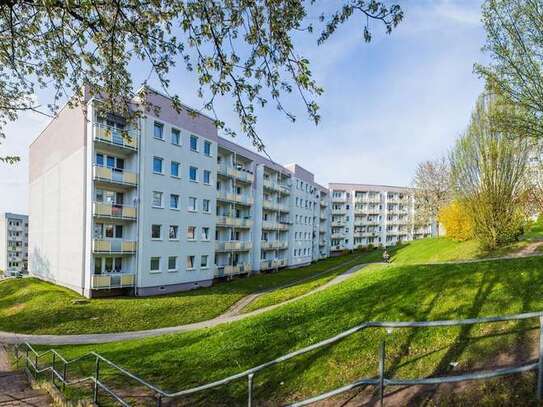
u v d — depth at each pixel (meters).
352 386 3.39
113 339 14.41
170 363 7.46
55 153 25.53
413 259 26.98
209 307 19.67
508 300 6.20
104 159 21.48
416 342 5.37
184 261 24.52
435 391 3.95
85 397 6.24
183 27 4.36
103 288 20.05
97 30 5.43
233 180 31.89
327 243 64.62
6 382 8.80
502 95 12.25
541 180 16.09
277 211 40.47
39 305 18.17
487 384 3.75
